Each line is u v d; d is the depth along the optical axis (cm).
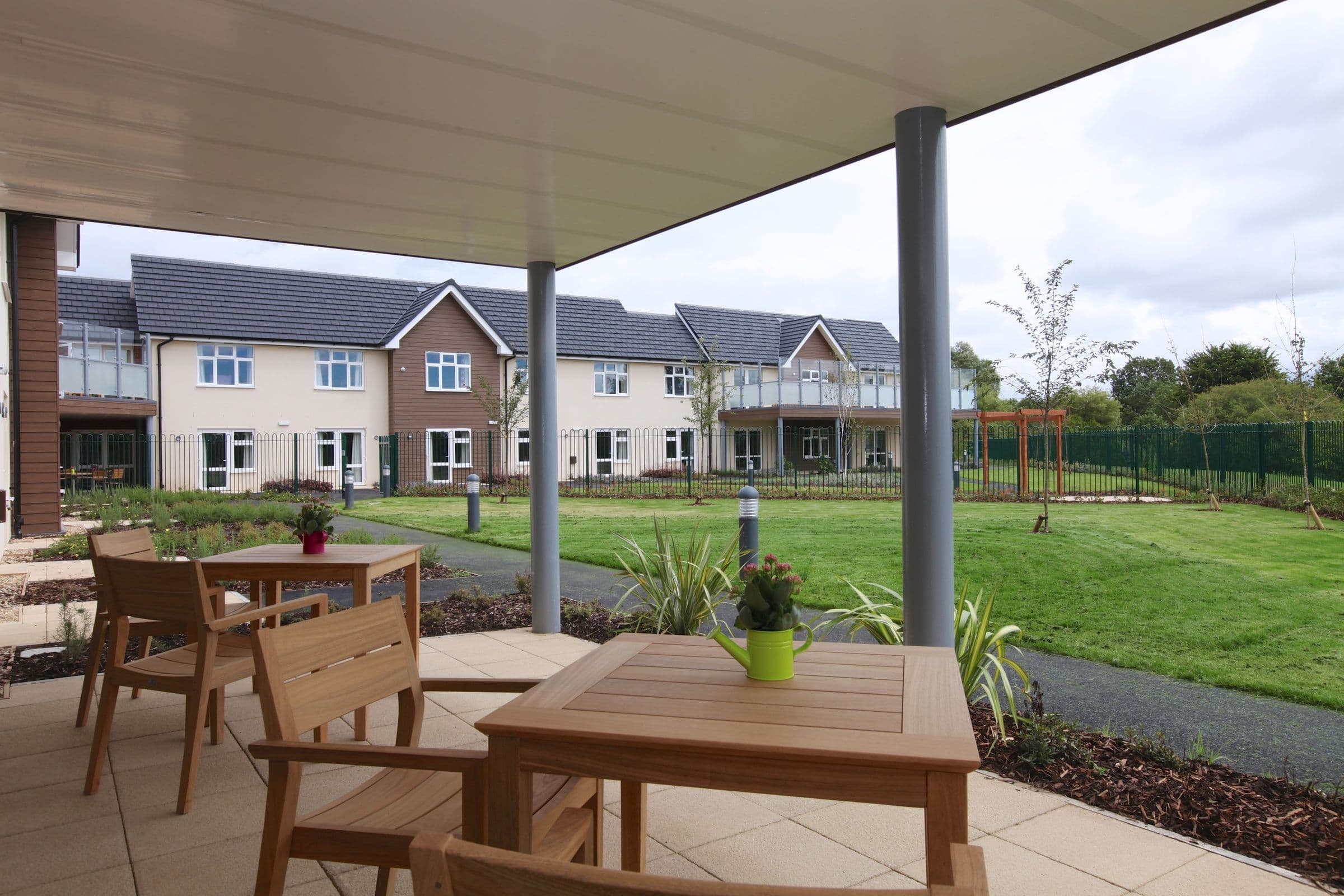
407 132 364
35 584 842
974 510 1462
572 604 693
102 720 324
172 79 311
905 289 347
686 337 3306
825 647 245
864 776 158
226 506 1588
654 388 3123
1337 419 1512
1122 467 2109
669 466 3111
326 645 217
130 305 2509
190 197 446
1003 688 470
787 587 206
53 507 1273
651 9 264
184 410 2342
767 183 436
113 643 330
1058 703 446
